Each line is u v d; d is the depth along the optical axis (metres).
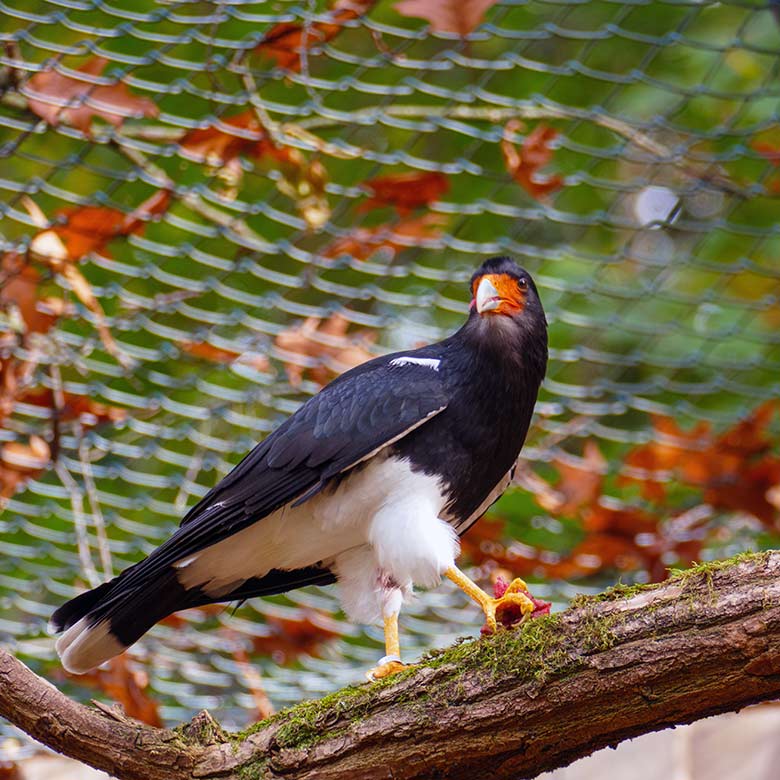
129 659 11.53
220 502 8.05
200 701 12.27
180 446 12.29
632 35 10.40
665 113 12.87
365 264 11.27
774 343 12.42
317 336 11.51
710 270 11.88
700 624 5.92
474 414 8.12
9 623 12.02
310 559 8.40
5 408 10.95
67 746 6.74
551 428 12.56
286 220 11.03
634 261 11.75
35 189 10.52
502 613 7.08
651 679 5.98
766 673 5.83
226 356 11.48
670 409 12.58
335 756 6.48
